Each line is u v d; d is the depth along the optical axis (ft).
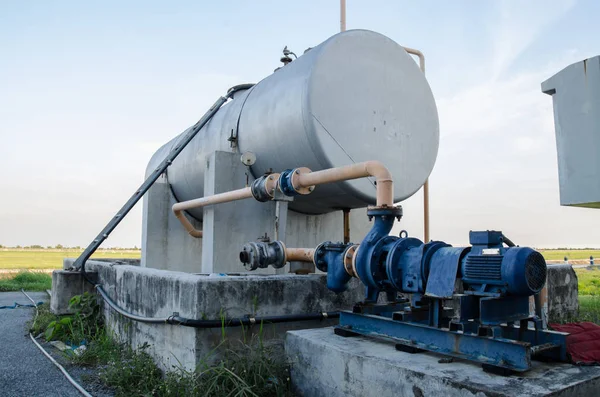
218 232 23.86
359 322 15.46
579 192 12.73
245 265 19.74
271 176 21.03
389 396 11.97
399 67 24.79
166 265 32.63
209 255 23.97
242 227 24.53
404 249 14.33
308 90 21.34
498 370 11.10
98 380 17.84
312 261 19.25
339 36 22.74
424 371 11.32
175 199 33.60
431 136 25.96
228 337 16.19
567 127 13.09
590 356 12.55
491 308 11.99
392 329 14.25
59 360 20.88
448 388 10.64
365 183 22.53
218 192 24.35
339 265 16.46
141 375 17.28
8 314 34.09
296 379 15.28
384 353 13.14
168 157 31.24
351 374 13.12
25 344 24.21
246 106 26.35
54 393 16.46
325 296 18.58
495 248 12.28
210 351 15.78
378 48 24.06
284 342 17.35
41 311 33.55
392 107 24.18
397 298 17.17
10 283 57.00
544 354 12.45
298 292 17.90
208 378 14.97
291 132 22.15
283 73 24.43
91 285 29.22
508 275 11.54
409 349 13.17
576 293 29.14
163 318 18.04
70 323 25.58
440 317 13.16
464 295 12.35
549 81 13.69
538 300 13.00
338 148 21.81
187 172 31.40
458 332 12.28
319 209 26.23
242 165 25.20
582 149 12.67
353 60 22.97
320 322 18.29
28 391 16.67
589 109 12.52
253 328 16.79
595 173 12.32
